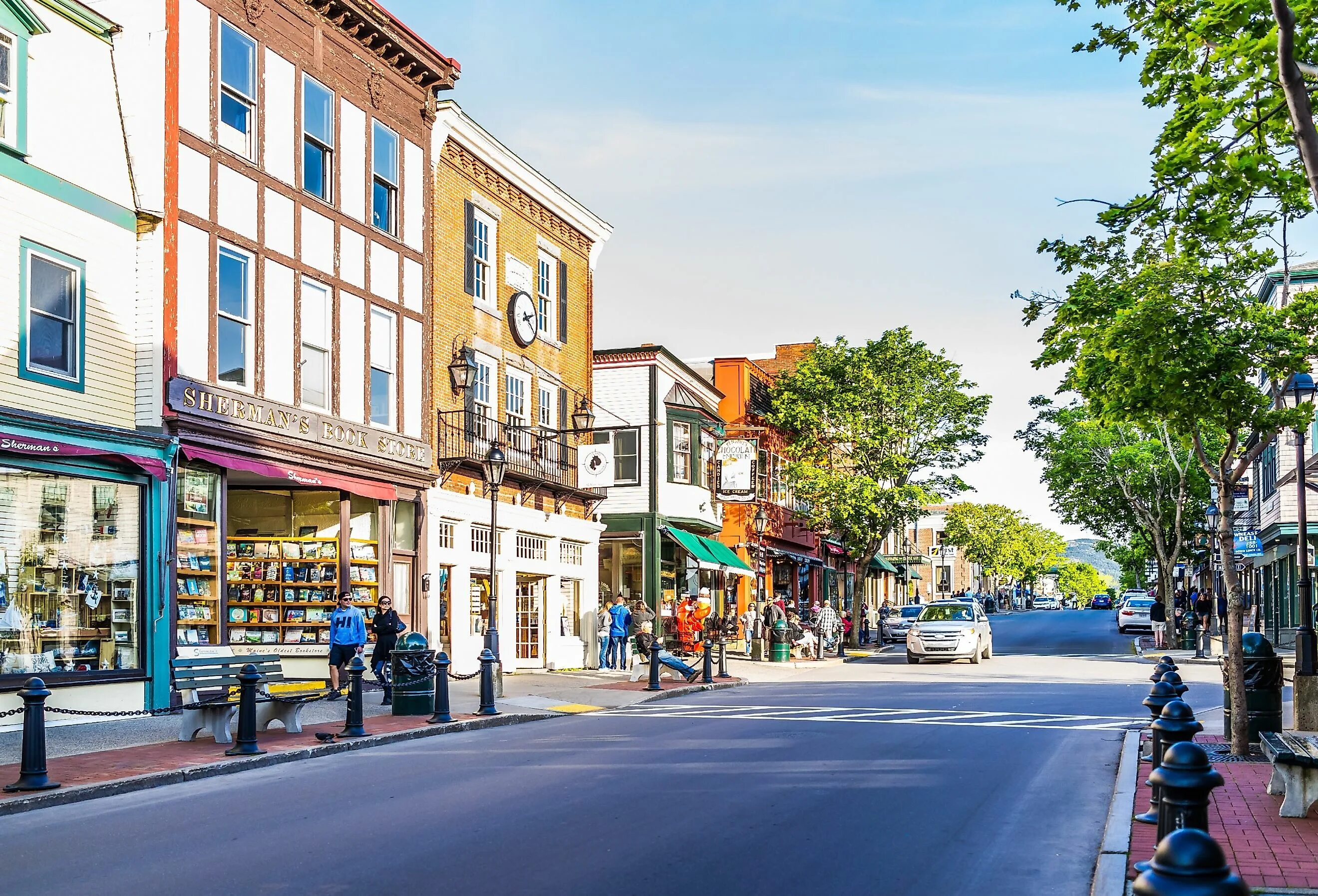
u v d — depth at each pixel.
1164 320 13.35
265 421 20.62
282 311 21.56
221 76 20.31
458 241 27.44
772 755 14.28
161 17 19.05
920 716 19.28
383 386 24.47
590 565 33.44
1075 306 14.54
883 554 76.12
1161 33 11.94
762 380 49.84
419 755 14.52
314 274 22.38
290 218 21.86
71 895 7.69
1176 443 44.81
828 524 47.75
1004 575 119.50
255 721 13.91
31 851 9.02
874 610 68.50
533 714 19.30
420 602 25.02
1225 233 11.87
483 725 17.97
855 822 10.01
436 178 26.75
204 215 19.73
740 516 46.47
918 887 7.91
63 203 17.44
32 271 16.95
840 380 47.78
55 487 17.22
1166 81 11.77
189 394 18.94
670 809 10.55
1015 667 34.25
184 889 7.83
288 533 23.31
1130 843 8.88
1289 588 41.56
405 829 9.68
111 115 18.44
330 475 22.25
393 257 24.84
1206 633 42.72
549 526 30.88
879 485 45.69
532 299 30.77
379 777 12.66
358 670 15.92
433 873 8.18
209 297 19.77
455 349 27.16
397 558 24.66
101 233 18.11
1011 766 13.42
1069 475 47.81
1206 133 11.16
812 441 47.84
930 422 46.84
